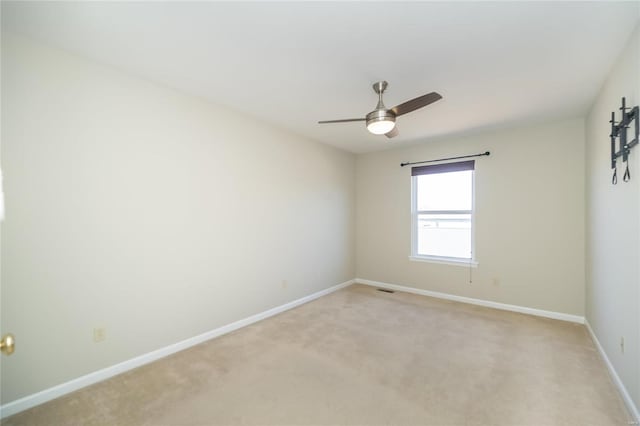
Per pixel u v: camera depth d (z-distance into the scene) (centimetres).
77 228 206
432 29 175
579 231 331
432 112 311
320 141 433
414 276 456
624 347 192
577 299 331
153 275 247
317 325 323
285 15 163
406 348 265
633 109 173
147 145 243
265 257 348
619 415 177
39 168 190
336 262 473
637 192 172
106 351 219
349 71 226
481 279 394
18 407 181
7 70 178
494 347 267
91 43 191
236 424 171
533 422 171
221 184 300
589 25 170
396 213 475
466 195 414
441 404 188
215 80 243
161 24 172
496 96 270
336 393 199
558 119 334
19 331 183
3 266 178
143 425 170
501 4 154
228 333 302
